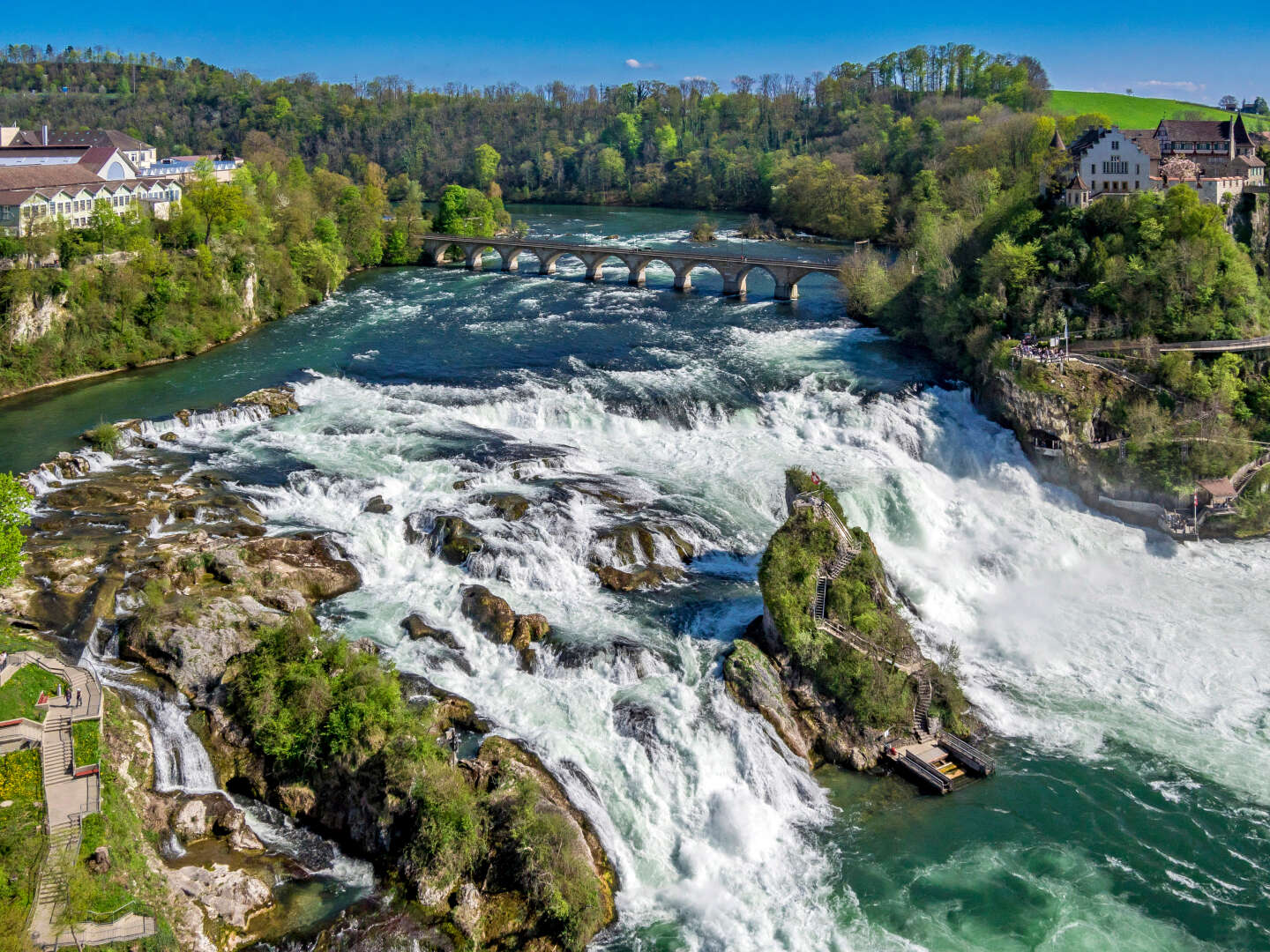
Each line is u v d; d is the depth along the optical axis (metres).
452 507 99.19
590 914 62.53
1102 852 69.62
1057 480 120.69
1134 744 79.81
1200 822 72.19
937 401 132.62
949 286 151.62
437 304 192.62
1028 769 77.25
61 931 53.44
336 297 199.62
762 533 103.25
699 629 85.75
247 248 181.88
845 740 78.00
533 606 88.00
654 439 123.56
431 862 63.16
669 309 187.88
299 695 71.19
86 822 59.03
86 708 67.50
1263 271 148.25
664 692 77.88
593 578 92.38
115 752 66.62
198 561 86.50
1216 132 183.25
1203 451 115.06
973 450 123.94
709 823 70.69
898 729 79.12
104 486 101.88
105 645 77.00
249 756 70.31
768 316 182.12
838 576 85.19
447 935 60.69
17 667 70.31
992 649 91.50
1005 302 139.50
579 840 66.00
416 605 87.25
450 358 150.75
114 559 86.69
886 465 116.94
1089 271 141.00
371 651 79.81
